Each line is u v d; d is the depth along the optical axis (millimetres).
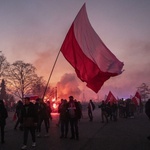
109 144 11281
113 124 21219
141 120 25406
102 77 10469
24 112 10641
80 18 10898
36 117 10719
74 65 10664
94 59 10477
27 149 10352
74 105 12914
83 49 10617
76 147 10648
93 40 10625
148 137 12406
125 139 12688
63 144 11430
